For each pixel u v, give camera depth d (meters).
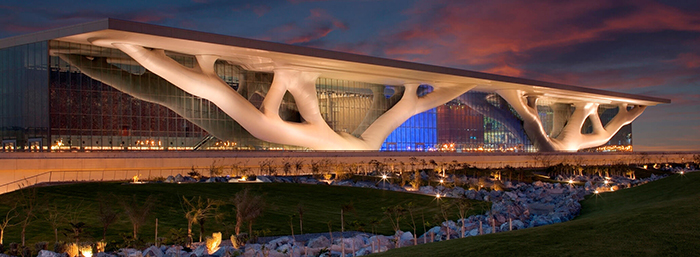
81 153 38.03
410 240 22.11
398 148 67.38
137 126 45.25
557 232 14.74
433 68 54.97
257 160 46.06
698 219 14.10
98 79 43.66
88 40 40.00
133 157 40.12
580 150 88.12
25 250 18.88
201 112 48.62
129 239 19.70
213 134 49.19
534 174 59.06
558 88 70.81
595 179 55.69
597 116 86.38
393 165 52.88
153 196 28.78
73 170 37.62
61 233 22.19
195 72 43.69
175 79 42.75
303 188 36.09
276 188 35.22
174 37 37.59
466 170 54.78
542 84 68.56
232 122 50.41
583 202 30.69
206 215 24.59
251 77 51.06
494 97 77.38
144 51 40.69
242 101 46.50
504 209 27.77
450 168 54.94
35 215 24.50
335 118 58.16
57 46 41.97
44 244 19.53
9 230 22.48
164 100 46.69
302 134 51.41
